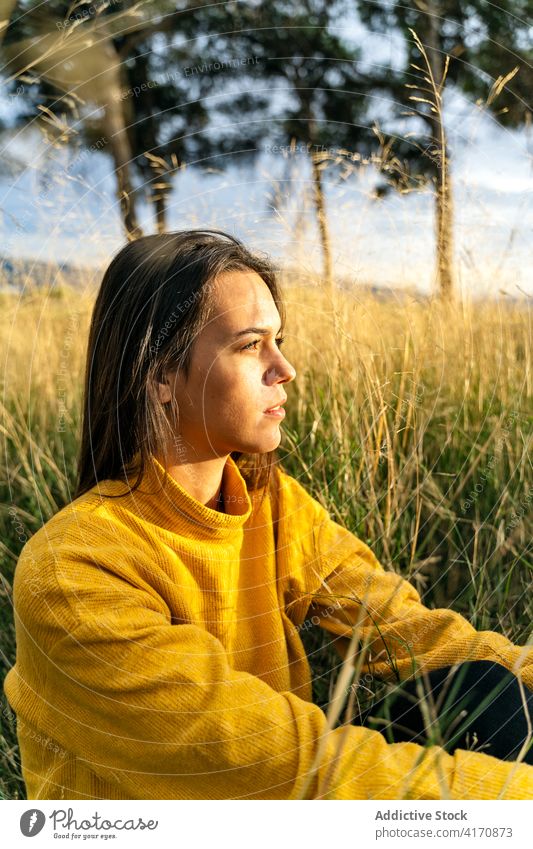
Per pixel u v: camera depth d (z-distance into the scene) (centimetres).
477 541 151
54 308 215
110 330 104
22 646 96
